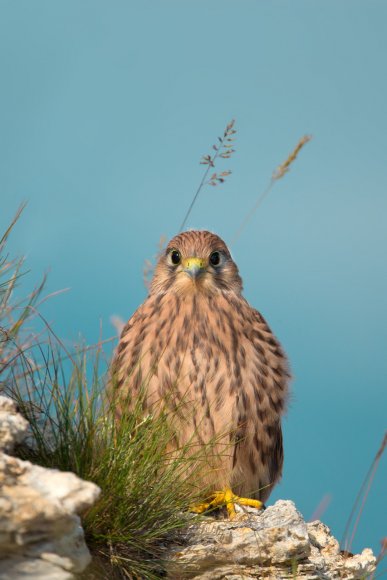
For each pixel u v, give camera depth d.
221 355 10.62
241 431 10.50
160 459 8.81
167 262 11.59
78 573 7.13
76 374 8.64
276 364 11.04
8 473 6.39
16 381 8.76
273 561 8.70
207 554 8.52
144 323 10.96
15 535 6.19
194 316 10.84
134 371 10.51
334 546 9.34
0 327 9.13
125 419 8.74
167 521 8.62
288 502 9.37
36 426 8.25
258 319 11.30
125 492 8.26
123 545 8.20
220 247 11.55
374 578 8.70
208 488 9.96
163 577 8.41
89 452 8.26
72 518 6.40
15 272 9.45
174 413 9.88
